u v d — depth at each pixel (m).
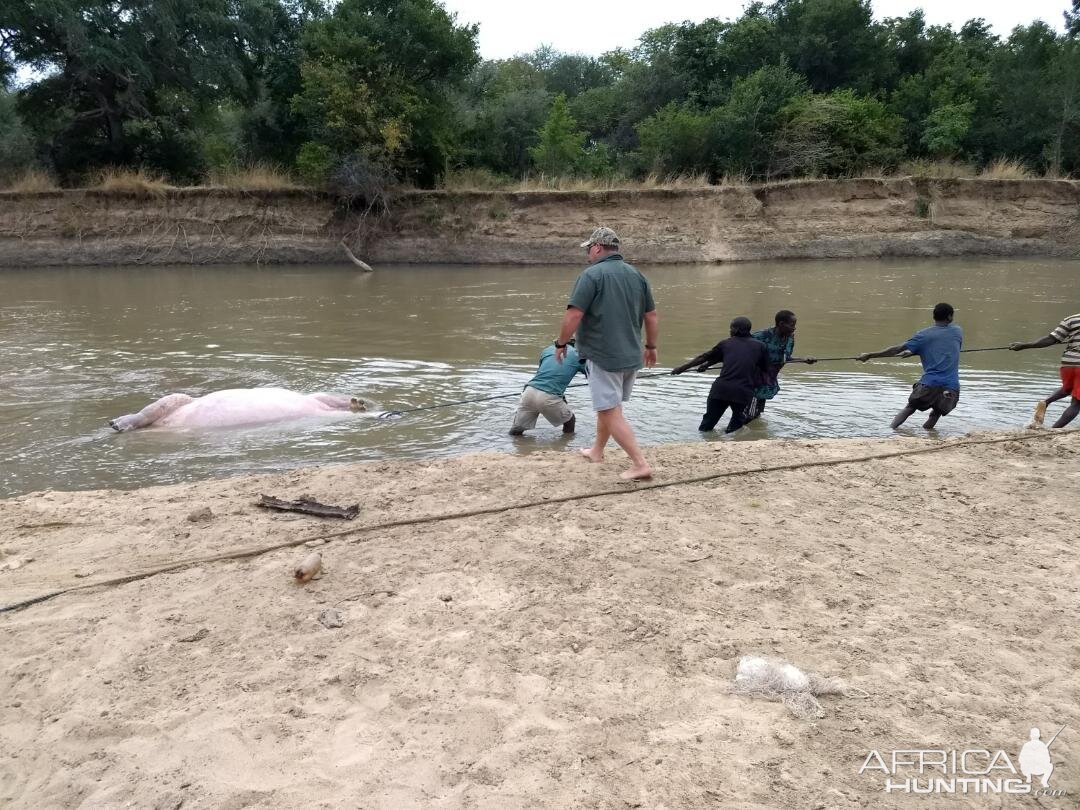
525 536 5.04
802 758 3.03
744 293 18.62
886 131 30.86
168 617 4.09
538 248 26.58
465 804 2.79
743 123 29.67
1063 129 31.36
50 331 13.87
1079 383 8.20
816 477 6.27
